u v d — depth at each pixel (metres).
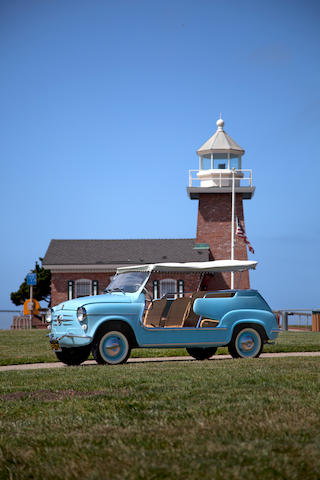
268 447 5.66
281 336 23.86
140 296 13.89
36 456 5.89
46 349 19.03
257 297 14.83
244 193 47.97
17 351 18.38
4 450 6.14
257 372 10.79
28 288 61.62
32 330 32.16
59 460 5.69
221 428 6.51
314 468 5.08
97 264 45.84
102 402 8.36
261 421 6.81
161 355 16.86
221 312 14.46
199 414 7.39
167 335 13.93
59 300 46.06
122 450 5.84
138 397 8.66
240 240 47.03
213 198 47.53
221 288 43.81
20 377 11.23
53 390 9.59
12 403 8.66
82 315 13.33
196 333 14.18
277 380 9.81
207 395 8.61
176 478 4.93
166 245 48.44
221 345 14.45
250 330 14.65
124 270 14.88
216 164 47.09
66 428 7.01
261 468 5.07
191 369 11.57
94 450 5.91
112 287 14.42
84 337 13.31
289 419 6.88
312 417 6.96
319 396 8.38
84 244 48.72
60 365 14.64
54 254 47.03
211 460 5.32
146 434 6.42
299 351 17.42
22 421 7.51
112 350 13.50
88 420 7.36
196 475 4.95
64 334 13.55
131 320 13.63
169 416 7.35
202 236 47.47
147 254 47.16
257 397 8.34
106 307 13.51
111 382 10.02
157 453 5.63
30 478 5.32
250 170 46.97
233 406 7.74
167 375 10.68
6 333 28.45
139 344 13.67
